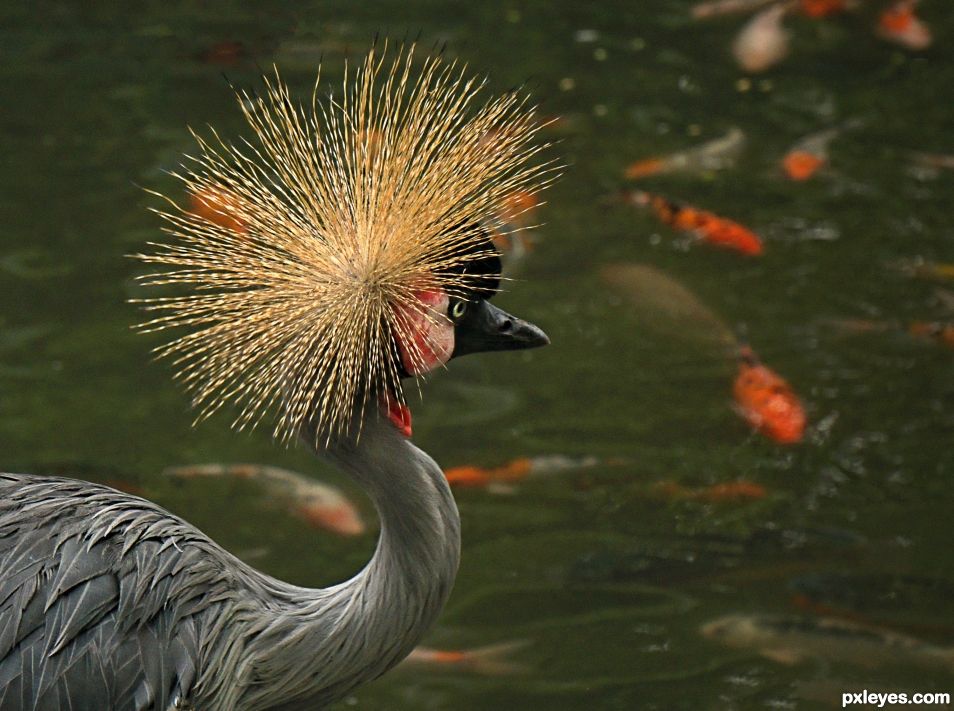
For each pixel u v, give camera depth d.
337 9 15.21
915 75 14.75
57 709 6.09
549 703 8.23
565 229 12.43
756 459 10.25
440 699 8.27
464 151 6.37
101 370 10.77
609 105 13.95
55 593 6.14
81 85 13.84
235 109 13.38
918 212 12.78
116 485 9.66
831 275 12.06
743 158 13.43
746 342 11.36
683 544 9.49
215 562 6.50
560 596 9.06
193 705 6.29
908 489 9.97
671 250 12.32
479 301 6.35
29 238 11.95
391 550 6.30
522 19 15.31
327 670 6.44
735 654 8.58
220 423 10.43
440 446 10.23
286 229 6.21
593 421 10.59
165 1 15.30
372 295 5.93
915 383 10.97
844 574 9.19
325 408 5.94
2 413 10.24
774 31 15.05
